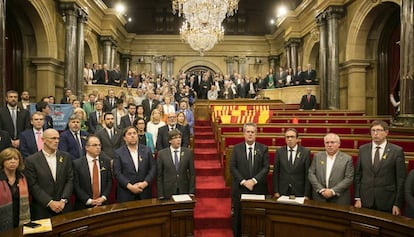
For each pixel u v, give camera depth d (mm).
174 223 3588
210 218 5016
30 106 7281
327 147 4008
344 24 13078
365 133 7371
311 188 4180
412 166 4324
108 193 4180
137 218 3398
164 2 22656
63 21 12656
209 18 13328
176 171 4508
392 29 12102
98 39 17281
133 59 22359
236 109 11766
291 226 3479
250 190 4312
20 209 3445
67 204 3861
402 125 8273
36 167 3715
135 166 4352
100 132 5332
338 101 13109
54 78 12055
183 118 6152
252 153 4484
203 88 15266
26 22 11289
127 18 21422
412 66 8469
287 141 4355
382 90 12500
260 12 23125
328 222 3271
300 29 17750
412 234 2721
